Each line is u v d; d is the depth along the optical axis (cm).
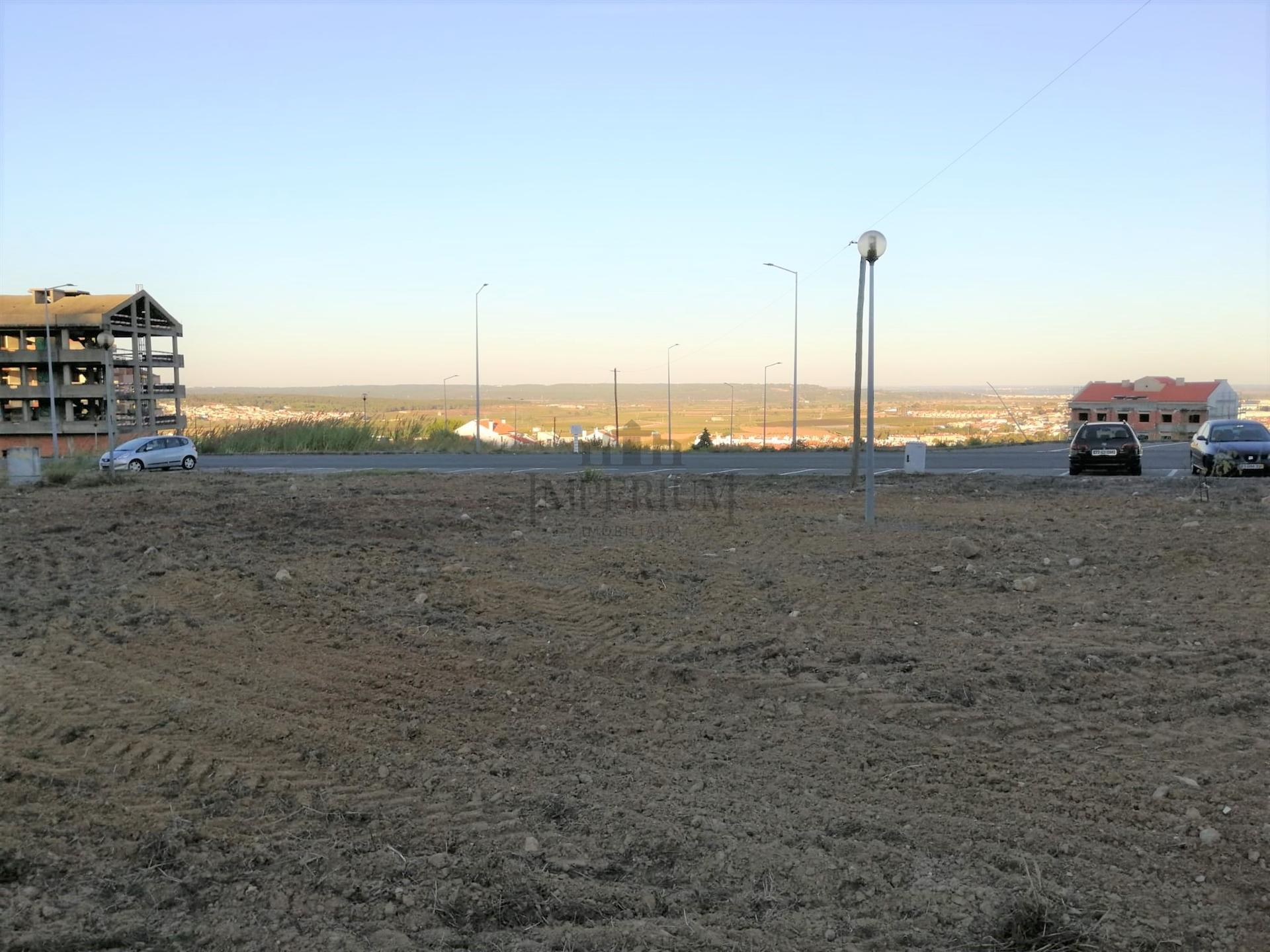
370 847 519
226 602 1022
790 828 535
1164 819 537
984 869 487
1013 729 679
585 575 1178
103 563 1262
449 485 2391
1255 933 428
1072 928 430
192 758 632
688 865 498
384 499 1969
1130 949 416
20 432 6775
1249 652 816
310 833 536
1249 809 543
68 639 896
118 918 446
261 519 1652
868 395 1555
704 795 580
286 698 746
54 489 2389
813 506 1852
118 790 586
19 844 514
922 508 1808
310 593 1071
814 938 431
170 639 900
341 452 5234
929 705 722
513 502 1931
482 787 591
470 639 906
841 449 4800
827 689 764
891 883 477
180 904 463
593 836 530
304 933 437
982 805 562
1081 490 2138
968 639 888
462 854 509
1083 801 563
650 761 634
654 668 820
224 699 742
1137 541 1325
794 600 1057
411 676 802
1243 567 1130
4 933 429
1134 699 727
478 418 5906
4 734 670
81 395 6756
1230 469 2592
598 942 425
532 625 964
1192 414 8275
